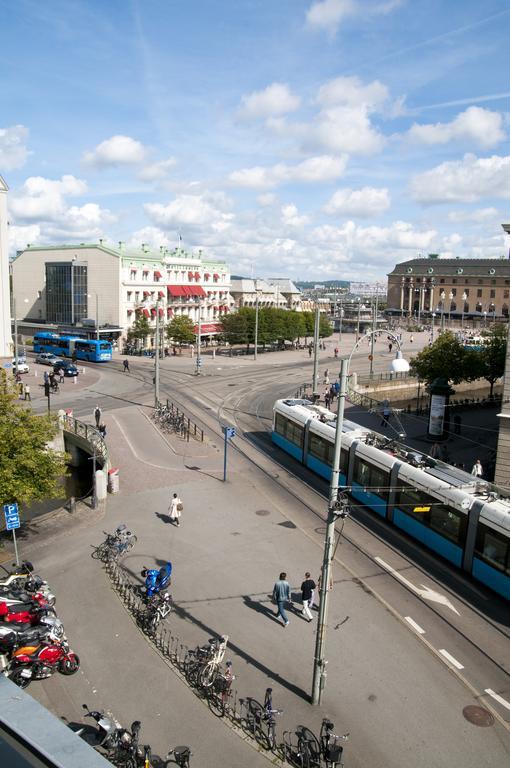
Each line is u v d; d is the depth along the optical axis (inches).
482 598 783.7
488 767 490.0
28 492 821.2
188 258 4404.5
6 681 188.2
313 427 1304.1
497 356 2170.3
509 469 1210.0
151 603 686.5
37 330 3897.6
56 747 154.9
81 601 724.0
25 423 888.3
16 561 805.2
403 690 586.2
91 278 3656.5
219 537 940.6
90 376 2568.9
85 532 943.0
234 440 1574.8
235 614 713.6
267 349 4069.9
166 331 3668.8
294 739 510.3
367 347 4288.9
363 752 501.0
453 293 7145.7
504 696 585.3
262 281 5885.8
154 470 1283.2
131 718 526.0
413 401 2615.7
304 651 645.3
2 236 1996.8
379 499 1051.9
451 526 873.5
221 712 536.1
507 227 1178.6
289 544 925.2
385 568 859.4
